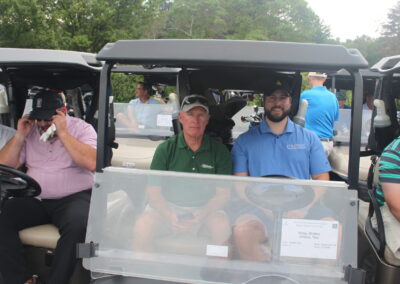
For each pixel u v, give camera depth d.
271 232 1.72
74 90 3.51
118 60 1.75
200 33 30.92
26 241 2.44
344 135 4.52
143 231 1.78
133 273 1.76
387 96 2.79
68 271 2.31
